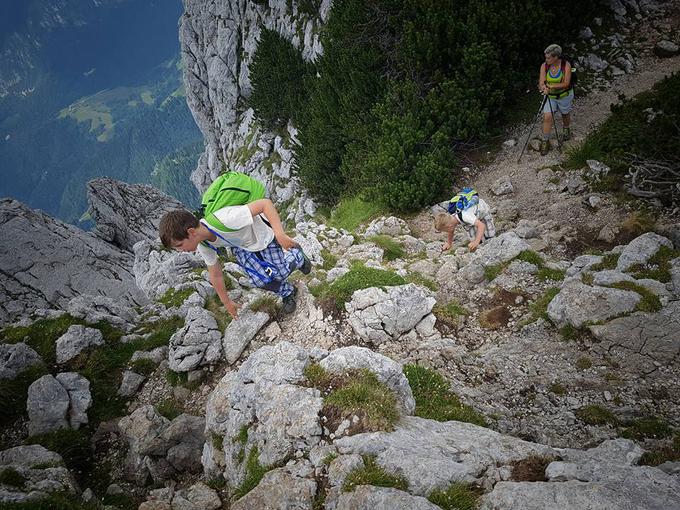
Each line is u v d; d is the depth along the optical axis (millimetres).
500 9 14992
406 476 3361
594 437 4414
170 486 5164
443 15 15242
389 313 6156
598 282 6172
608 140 11023
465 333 6391
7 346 6945
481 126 13867
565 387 5102
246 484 3842
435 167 12898
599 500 2959
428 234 11523
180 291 8469
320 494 3449
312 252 9562
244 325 6613
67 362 6949
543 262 7449
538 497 3051
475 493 3305
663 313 5500
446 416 4613
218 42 43062
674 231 7391
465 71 14352
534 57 15258
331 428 3949
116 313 8094
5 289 19172
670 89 10875
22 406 6441
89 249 21141
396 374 4602
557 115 13719
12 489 4418
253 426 4379
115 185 27594
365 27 17797
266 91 32719
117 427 6207
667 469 3609
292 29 32594
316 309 6520
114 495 5219
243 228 4266
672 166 9094
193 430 5422
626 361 5227
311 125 20453
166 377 6695
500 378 5391
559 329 5949
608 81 14359
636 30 15555
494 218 10727
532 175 11836
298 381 4531
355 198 16234
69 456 5805
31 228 21016
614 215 8828
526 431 4555
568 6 15766
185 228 3859
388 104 15078
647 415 4594
